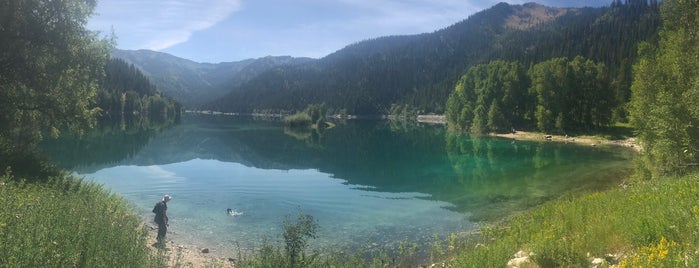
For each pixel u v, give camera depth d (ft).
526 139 244.83
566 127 261.65
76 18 81.15
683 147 64.80
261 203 80.33
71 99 82.58
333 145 217.36
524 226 48.83
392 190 96.27
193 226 63.21
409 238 58.39
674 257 19.21
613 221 31.60
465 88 336.90
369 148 201.87
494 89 299.99
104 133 244.63
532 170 125.49
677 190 38.73
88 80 86.07
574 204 49.75
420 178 114.11
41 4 77.05
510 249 34.17
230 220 67.26
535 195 87.25
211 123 436.35
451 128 352.28
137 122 390.21
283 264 33.27
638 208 33.81
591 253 27.32
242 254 51.01
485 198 86.17
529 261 28.66
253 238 57.98
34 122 80.48
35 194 39.96
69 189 51.47
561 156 160.86
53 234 27.35
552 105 264.93
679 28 87.86
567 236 31.32
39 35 76.07
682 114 64.95
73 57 79.87
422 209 77.00
